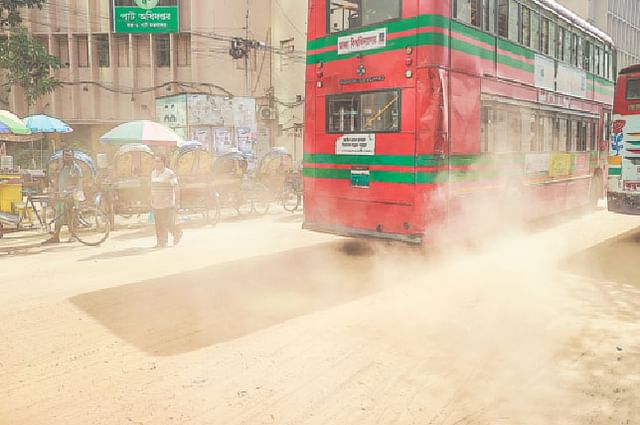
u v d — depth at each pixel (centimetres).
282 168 1684
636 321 562
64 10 3475
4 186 1098
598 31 1477
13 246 1031
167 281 736
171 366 443
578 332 528
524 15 1055
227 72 3456
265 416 359
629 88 1055
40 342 499
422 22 796
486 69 918
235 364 448
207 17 3397
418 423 349
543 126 1166
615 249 980
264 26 3588
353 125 898
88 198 1268
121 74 3503
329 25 932
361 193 889
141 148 1335
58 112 3528
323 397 387
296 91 3462
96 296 657
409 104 812
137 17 3375
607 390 399
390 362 452
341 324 552
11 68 2573
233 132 2483
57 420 353
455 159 847
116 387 404
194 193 1316
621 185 1073
